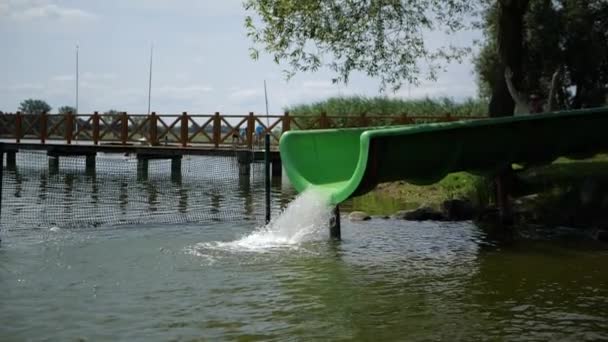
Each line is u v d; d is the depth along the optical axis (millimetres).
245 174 16469
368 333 4059
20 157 22141
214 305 4605
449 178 12109
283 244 7004
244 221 8719
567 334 4070
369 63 10203
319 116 17859
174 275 5473
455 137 7414
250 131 17641
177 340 3877
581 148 9352
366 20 9781
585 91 20375
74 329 4047
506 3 10625
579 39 19344
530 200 9445
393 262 6160
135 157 18000
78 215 9117
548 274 5715
